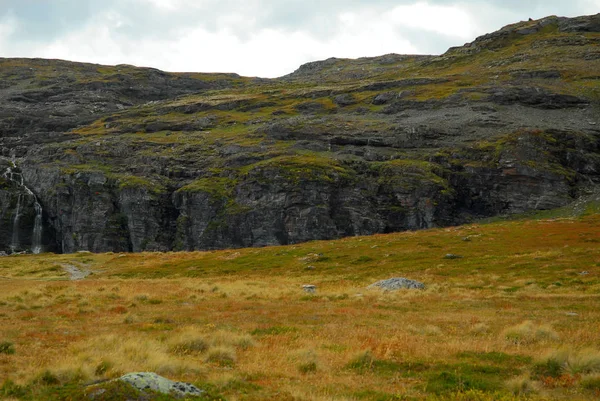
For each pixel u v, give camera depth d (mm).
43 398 14500
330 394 15875
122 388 13711
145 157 181625
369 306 36562
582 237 69312
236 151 180500
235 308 36344
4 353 21750
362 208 145000
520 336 23984
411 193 146500
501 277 51156
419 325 28359
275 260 75875
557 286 44844
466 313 32906
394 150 170000
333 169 151125
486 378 17656
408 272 58562
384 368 19094
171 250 154750
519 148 155375
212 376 17766
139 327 28891
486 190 150125
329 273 63562
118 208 163000
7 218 168125
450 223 145750
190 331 23672
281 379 17703
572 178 151500
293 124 196250
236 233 145500
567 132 165625
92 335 26406
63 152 191125
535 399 15266
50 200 169125
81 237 159125
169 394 13859
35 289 48875
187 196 154625
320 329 27391
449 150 163125
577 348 21125
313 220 140625
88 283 57594
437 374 17875
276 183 146000
